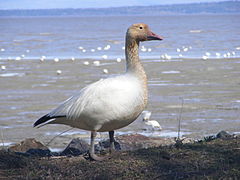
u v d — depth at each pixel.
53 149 12.96
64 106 7.85
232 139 8.95
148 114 16.44
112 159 7.88
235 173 6.86
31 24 187.38
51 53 48.41
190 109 18.38
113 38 72.75
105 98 7.57
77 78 28.22
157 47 52.25
